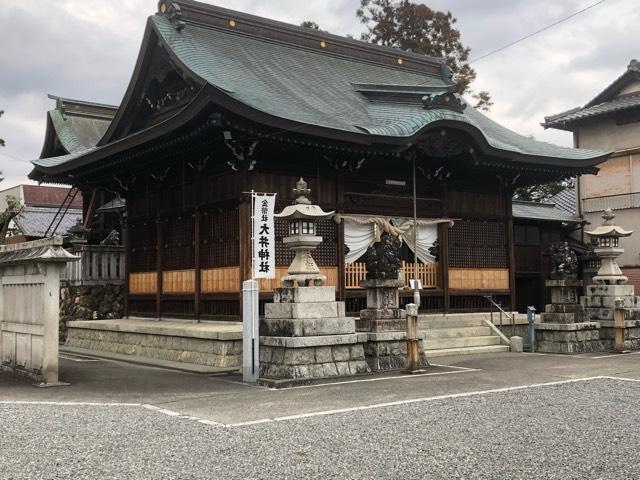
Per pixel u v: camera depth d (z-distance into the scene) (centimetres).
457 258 2069
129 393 1135
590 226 3300
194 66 1747
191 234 1859
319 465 645
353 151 1692
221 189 1727
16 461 662
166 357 1686
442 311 2017
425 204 2011
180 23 1923
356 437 761
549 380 1249
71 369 1520
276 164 1698
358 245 1844
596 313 1941
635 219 3147
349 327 1320
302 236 1307
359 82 2328
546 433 782
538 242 2927
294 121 1524
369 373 1330
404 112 1916
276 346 1264
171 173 1959
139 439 757
